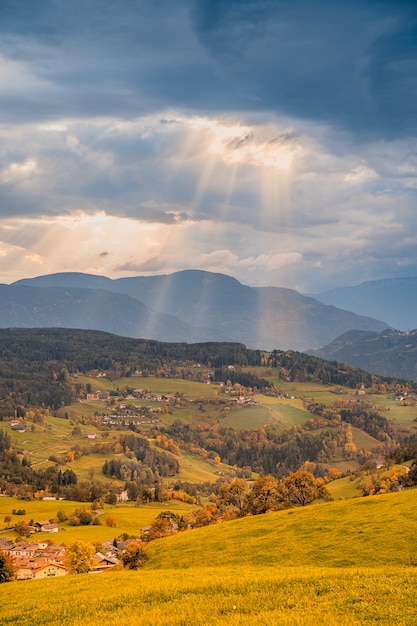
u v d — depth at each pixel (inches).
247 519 3442.4
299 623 1032.8
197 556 2778.1
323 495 4335.6
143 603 1393.9
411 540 2239.2
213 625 1079.0
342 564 2151.8
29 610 1459.2
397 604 1119.0
